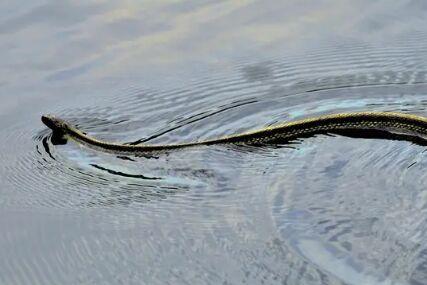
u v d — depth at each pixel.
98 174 1.73
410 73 1.86
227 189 1.67
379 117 1.77
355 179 1.66
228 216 1.63
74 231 1.63
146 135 1.79
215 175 1.70
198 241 1.60
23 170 1.74
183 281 1.55
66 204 1.68
